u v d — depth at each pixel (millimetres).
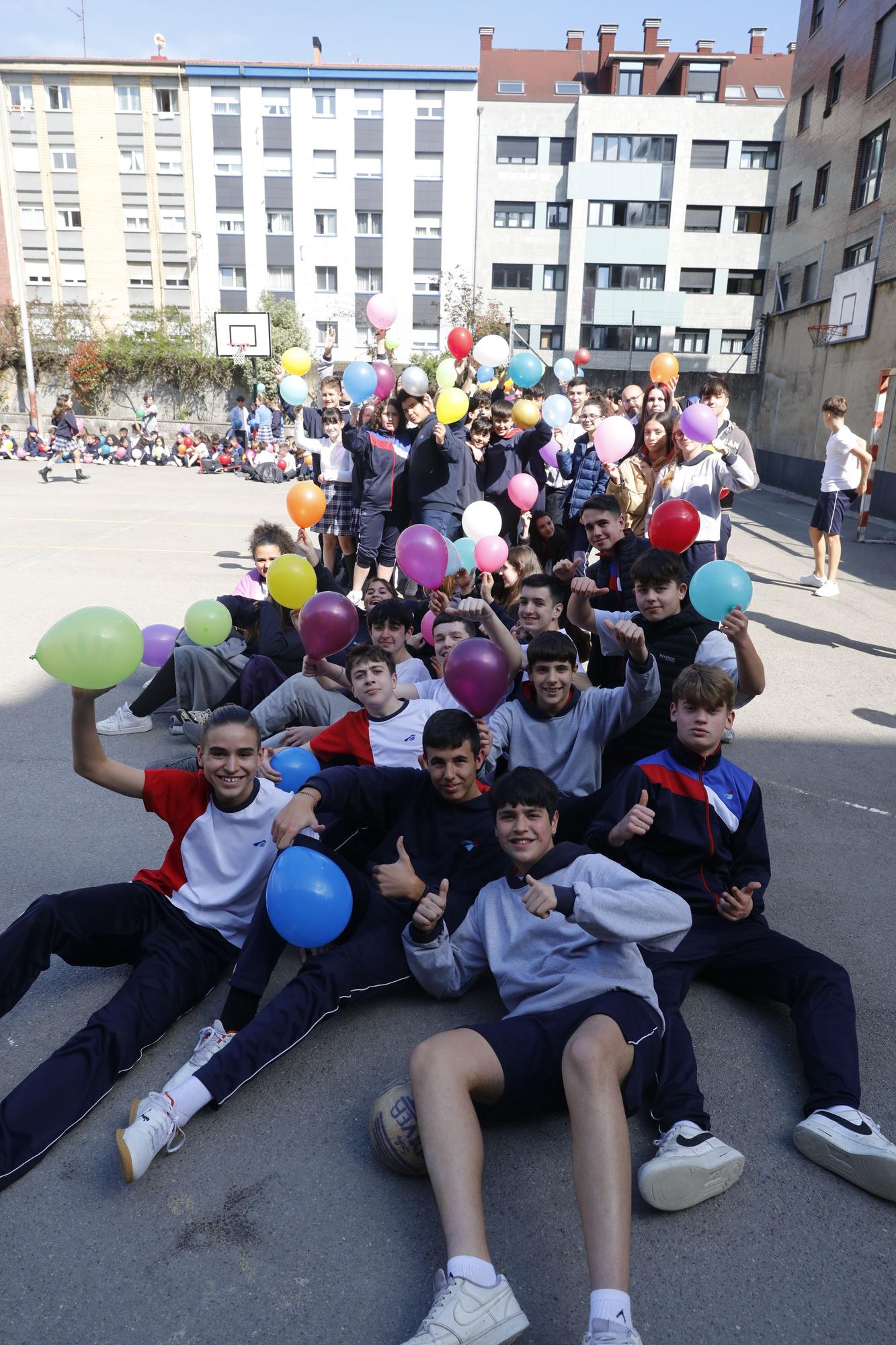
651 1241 1969
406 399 6926
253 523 12484
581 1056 1968
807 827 4016
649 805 2803
